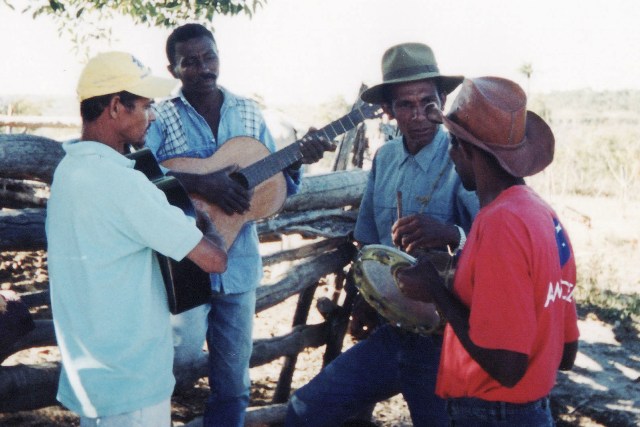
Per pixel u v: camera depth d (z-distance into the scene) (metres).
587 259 9.55
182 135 3.79
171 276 2.64
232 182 3.65
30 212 3.75
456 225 3.33
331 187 4.82
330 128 3.76
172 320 3.67
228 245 3.68
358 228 3.83
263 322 6.23
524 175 2.31
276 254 4.60
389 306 3.10
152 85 2.56
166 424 2.67
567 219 13.08
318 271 4.76
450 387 2.46
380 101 3.70
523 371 2.19
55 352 5.17
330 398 3.52
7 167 3.43
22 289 6.37
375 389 3.50
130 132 2.60
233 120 3.89
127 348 2.52
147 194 2.50
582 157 18.11
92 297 2.48
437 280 2.40
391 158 3.65
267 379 5.29
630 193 16.33
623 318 6.99
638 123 39.00
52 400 3.61
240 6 7.98
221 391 3.86
